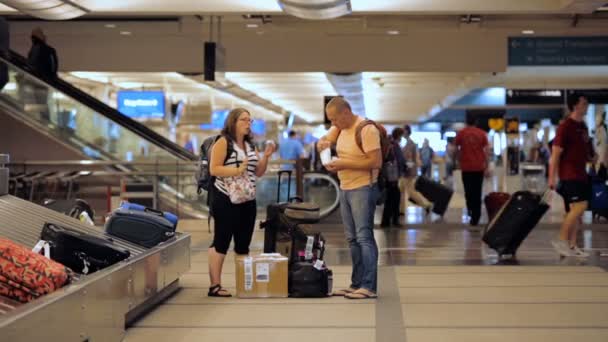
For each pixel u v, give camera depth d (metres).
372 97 35.19
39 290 5.05
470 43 23.02
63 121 17.34
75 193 17.38
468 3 14.15
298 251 8.30
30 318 4.30
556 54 24.38
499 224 11.22
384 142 8.06
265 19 22.11
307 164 18.69
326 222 17.39
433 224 16.89
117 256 6.33
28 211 7.77
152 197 17.47
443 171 41.97
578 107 11.00
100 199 17.44
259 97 35.59
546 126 42.25
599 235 14.62
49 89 17.05
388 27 22.09
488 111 39.19
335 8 12.84
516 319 6.98
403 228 16.39
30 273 5.07
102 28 22.53
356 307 7.59
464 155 16.56
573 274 9.61
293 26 22.16
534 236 14.47
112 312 5.85
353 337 6.33
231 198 8.17
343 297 8.17
